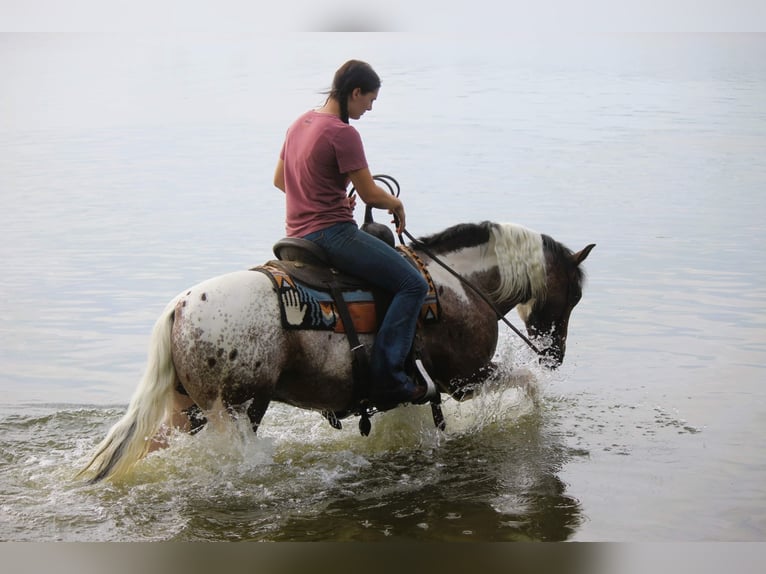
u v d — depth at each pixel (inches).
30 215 696.4
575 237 604.1
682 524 250.7
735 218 665.0
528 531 245.1
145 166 924.6
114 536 236.8
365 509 256.4
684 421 325.7
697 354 398.0
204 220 670.5
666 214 677.3
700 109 1378.0
